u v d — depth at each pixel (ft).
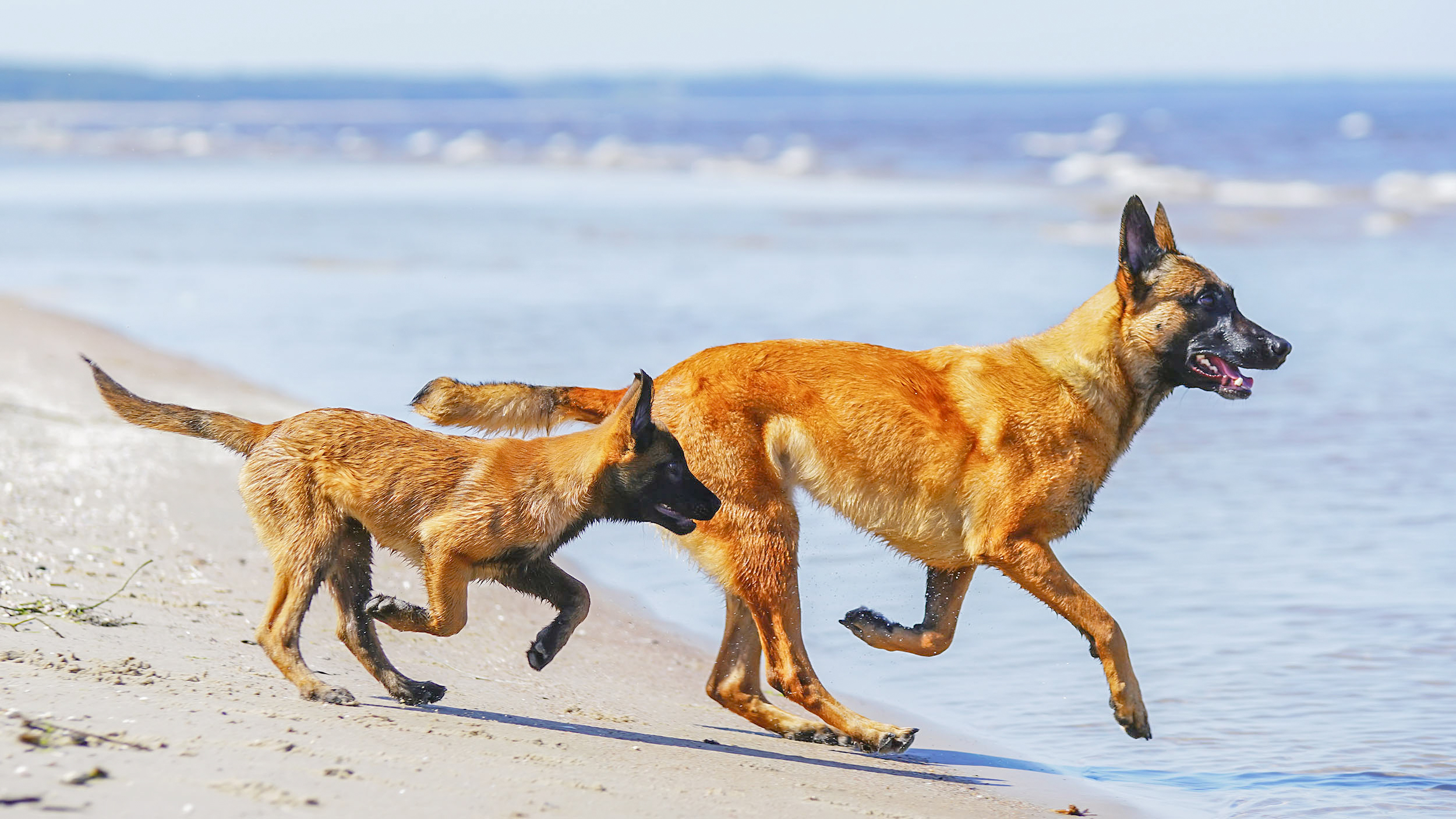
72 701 21.99
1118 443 29.45
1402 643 32.73
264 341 73.72
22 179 204.64
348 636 26.53
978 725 29.76
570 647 33.17
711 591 39.27
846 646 34.50
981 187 166.61
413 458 26.27
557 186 181.27
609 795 20.94
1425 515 42.80
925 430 28.09
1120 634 27.48
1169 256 29.30
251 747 20.68
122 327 79.92
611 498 27.02
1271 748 27.61
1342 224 117.91
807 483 28.40
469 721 25.09
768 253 104.94
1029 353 29.30
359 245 116.67
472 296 87.04
